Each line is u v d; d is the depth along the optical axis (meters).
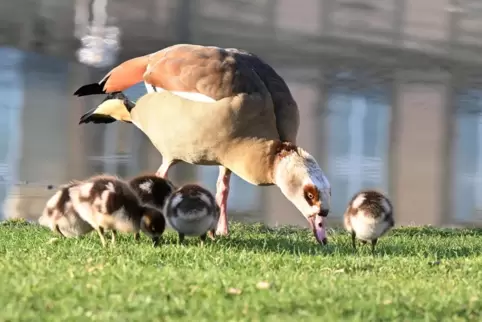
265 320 7.71
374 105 28.88
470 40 39.22
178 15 39.50
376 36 39.12
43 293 8.43
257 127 13.74
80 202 12.37
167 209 12.67
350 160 22.83
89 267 9.88
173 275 9.37
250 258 11.03
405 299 8.65
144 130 14.80
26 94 27.08
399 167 22.38
